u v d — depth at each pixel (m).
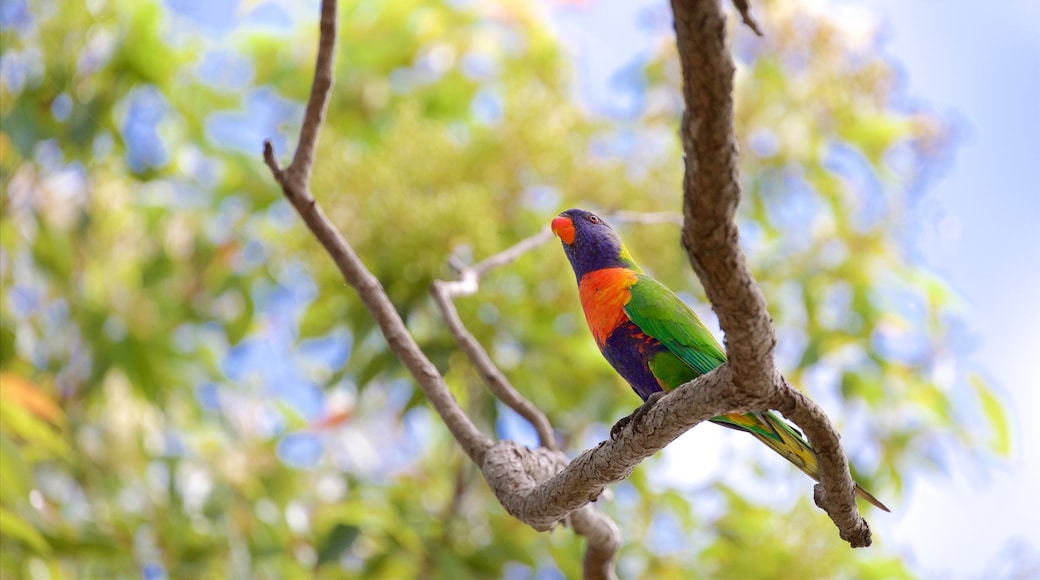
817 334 10.52
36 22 10.20
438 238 8.98
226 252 11.11
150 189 11.33
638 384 7.39
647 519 10.27
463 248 9.16
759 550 9.63
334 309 9.98
